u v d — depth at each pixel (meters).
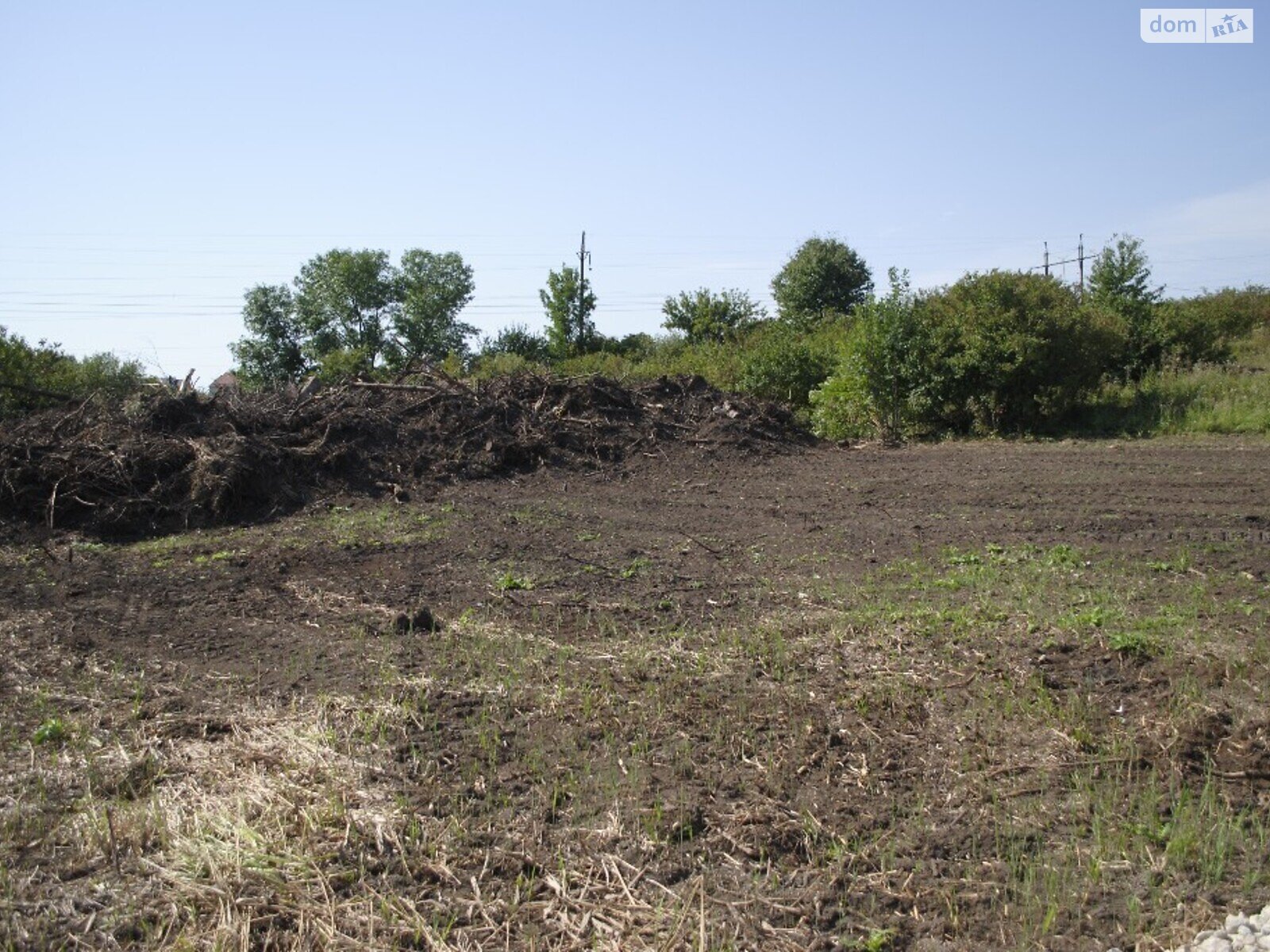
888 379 18.50
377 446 13.41
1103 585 7.55
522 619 7.19
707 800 4.43
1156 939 3.41
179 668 6.10
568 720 5.26
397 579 8.36
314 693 5.62
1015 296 18.23
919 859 3.98
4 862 3.83
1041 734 4.98
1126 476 12.96
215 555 9.16
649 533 10.31
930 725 5.17
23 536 10.05
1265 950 3.21
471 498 12.20
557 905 3.69
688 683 5.75
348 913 3.60
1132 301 23.03
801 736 5.04
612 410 16.28
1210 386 19.02
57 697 5.56
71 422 12.48
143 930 3.47
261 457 11.75
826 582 8.09
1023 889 3.75
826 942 3.49
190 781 4.52
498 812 4.32
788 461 15.38
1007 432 18.36
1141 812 4.23
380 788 4.48
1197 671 5.53
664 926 3.56
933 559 8.80
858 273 45.69
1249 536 9.26
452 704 5.45
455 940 3.48
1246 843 3.97
